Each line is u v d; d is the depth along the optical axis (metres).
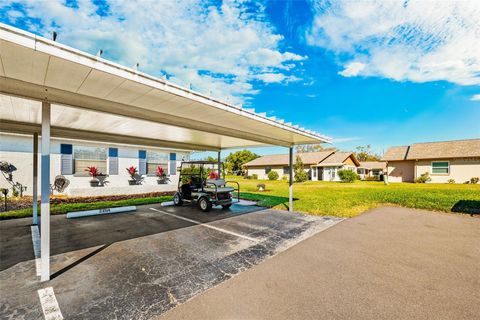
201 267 3.60
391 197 11.11
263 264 3.70
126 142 8.02
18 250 4.33
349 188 16.52
